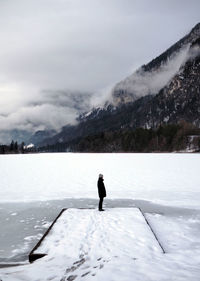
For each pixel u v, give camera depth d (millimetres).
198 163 30766
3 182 17547
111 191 14156
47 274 3994
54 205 11062
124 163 32125
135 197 12570
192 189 14570
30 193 13797
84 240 6094
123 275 3592
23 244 6617
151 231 6750
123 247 5609
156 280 3352
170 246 6145
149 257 4973
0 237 7152
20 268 4617
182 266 4180
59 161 36906
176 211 9875
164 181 17438
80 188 15203
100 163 32531
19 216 9336
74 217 8234
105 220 7840
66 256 5156
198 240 6598
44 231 7656
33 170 24875
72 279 3633
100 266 4172
